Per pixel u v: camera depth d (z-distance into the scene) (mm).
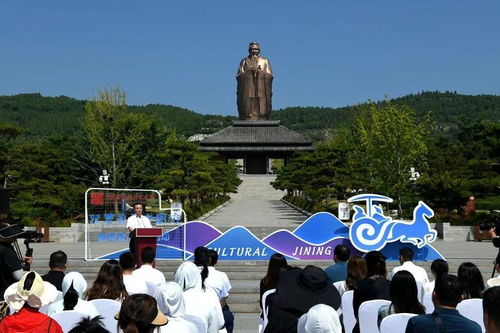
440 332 7266
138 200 26016
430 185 50219
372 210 23812
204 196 63938
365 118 77438
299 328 7371
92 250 32281
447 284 7629
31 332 8062
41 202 48219
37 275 8359
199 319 8898
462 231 41562
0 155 50156
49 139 70438
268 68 104125
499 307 5664
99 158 62469
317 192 54531
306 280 8406
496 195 64438
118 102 66062
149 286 11859
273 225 47062
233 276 22594
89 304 9531
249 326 17281
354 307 10555
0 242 12562
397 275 9078
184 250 24250
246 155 105000
